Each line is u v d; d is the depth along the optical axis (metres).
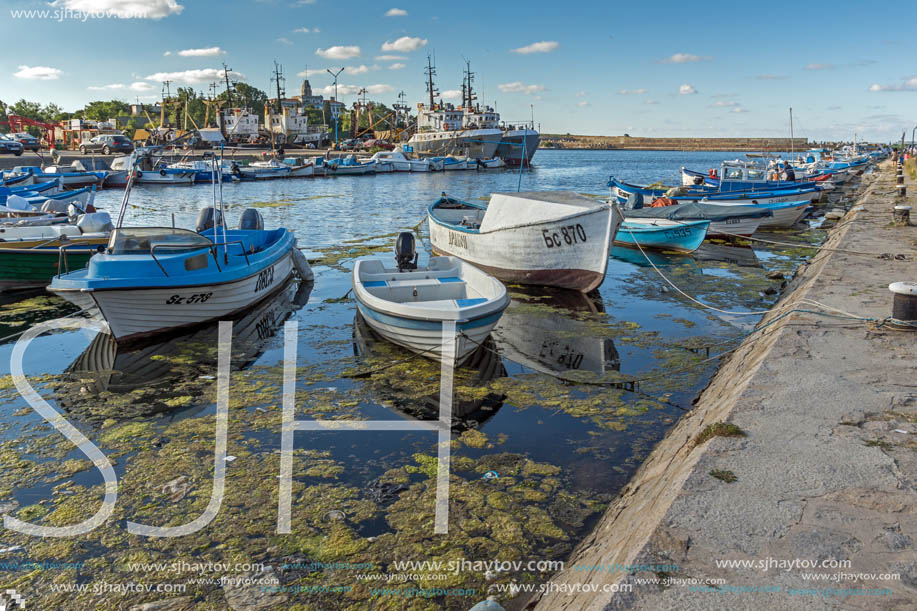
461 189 47.56
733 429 4.74
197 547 4.81
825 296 9.02
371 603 4.20
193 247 10.49
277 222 26.44
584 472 5.91
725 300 12.65
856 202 26.16
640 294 13.43
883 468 4.17
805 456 4.38
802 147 139.62
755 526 3.56
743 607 2.92
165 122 98.69
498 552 4.70
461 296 10.65
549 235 13.13
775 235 21.58
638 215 19.94
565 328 10.88
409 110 126.00
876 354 6.53
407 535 4.92
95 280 9.08
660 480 4.72
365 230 24.05
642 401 7.64
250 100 141.62
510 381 8.40
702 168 90.00
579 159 143.88
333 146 98.12
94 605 4.19
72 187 40.09
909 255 12.15
